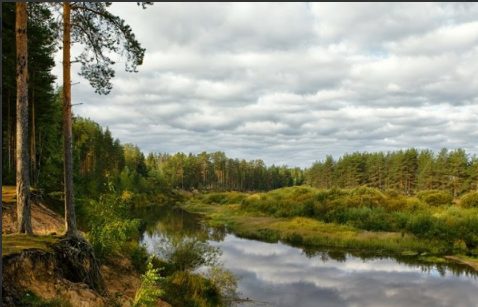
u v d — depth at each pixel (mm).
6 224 12820
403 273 22297
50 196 20875
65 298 7969
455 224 29500
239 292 18094
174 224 43062
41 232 11203
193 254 18516
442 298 17859
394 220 34125
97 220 13609
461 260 25234
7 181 22750
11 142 28547
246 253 27766
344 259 25938
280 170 165625
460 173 77500
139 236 30844
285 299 17359
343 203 40969
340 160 107562
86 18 11477
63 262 9305
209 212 59031
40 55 25547
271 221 42688
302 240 32156
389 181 93438
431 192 45375
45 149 34281
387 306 16750
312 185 126625
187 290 14789
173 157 131875
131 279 13734
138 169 100312
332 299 17531
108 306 9125
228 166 144500
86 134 60969
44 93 29578
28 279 7688
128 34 11742
